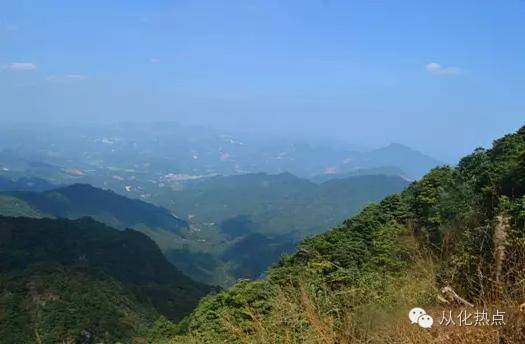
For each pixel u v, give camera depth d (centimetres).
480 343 311
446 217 729
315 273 816
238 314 823
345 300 568
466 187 784
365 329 434
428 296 420
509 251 359
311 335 494
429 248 550
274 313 628
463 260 414
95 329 3288
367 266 759
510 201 584
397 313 405
